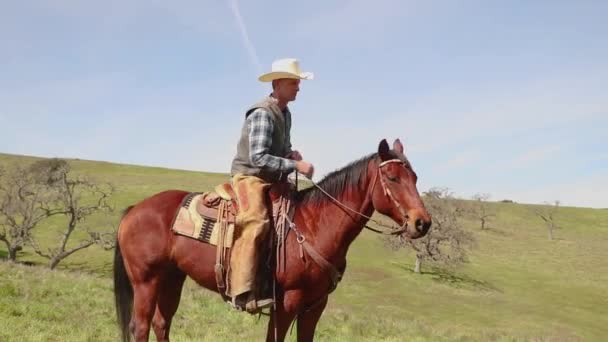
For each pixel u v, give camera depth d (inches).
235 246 193.3
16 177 1662.2
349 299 1446.9
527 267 2126.0
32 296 389.7
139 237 211.2
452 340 497.0
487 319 1369.3
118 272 221.0
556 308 1566.2
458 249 1872.5
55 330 299.4
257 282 192.2
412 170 189.2
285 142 207.5
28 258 1675.7
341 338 408.5
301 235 190.9
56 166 1779.0
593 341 1227.2
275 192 201.0
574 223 3304.6
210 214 201.6
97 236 1604.3
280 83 203.0
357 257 1957.4
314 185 200.7
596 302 1668.3
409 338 456.8
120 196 2388.0
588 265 2229.3
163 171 3599.9
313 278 189.8
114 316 364.8
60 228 1962.4
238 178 202.5
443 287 1686.8
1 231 1943.9
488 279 1871.3
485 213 3344.0
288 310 190.5
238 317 419.2
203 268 201.9
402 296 1531.7
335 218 193.3
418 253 1828.2
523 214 3454.7
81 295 416.5
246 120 202.8
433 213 1882.4
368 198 193.0
